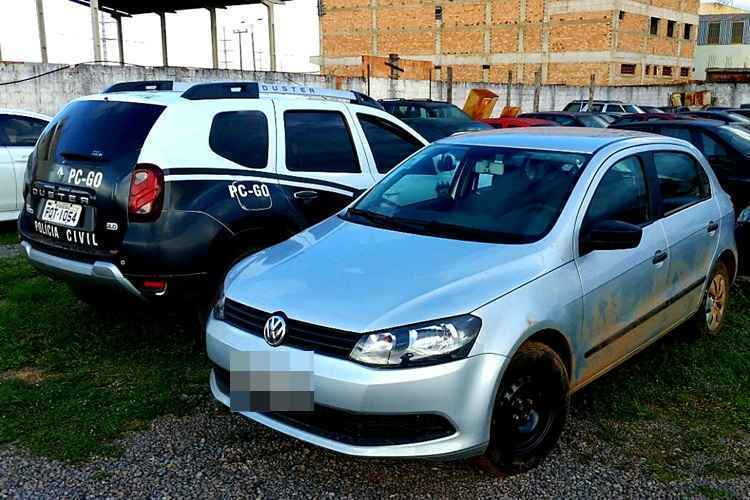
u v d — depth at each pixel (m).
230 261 4.77
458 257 3.52
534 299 3.32
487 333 3.11
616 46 42.84
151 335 5.15
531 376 3.32
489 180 4.17
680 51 50.41
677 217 4.53
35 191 4.98
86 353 4.83
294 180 5.18
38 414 3.93
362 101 6.10
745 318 5.68
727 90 38.12
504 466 3.28
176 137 4.61
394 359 2.98
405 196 4.37
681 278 4.54
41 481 3.29
